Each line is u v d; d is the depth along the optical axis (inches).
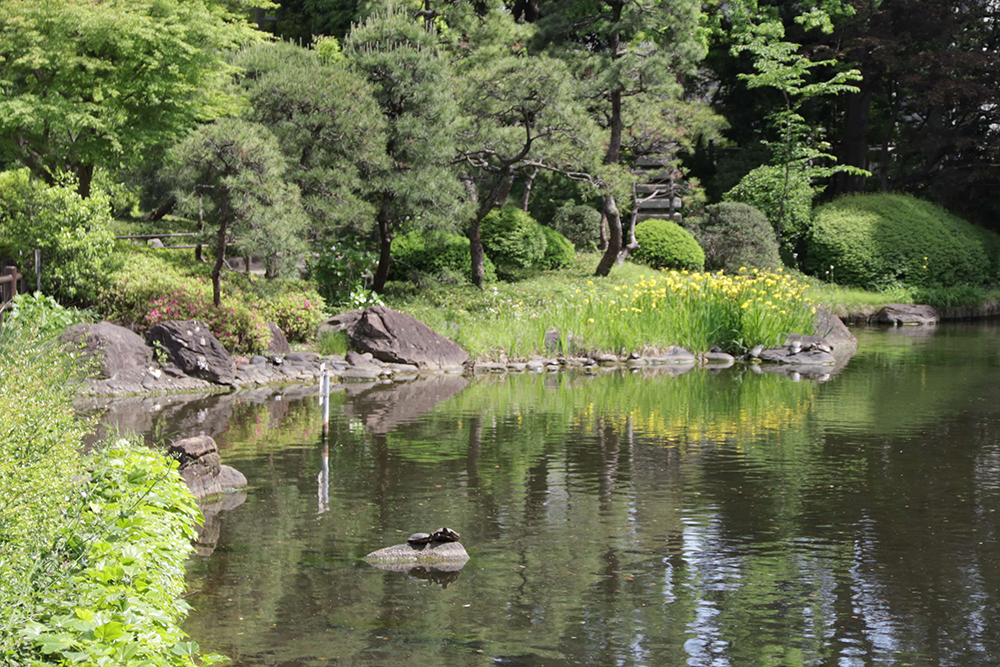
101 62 708.0
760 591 253.4
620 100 1005.8
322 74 797.9
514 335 743.7
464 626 228.4
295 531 300.5
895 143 1553.9
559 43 1026.7
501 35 1006.4
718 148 1501.0
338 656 210.5
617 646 218.4
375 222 852.0
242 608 237.3
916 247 1268.5
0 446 175.2
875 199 1339.8
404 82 819.4
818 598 248.8
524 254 1019.9
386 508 327.3
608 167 922.1
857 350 836.0
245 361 631.8
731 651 216.4
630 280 1021.2
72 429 220.2
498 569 268.5
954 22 1417.3
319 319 718.5
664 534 301.7
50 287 652.1
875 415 511.5
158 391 566.9
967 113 1453.0
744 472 383.2
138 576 194.7
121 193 936.3
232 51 887.7
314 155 792.9
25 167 781.9
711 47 1487.5
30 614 160.9
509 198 1259.8
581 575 264.4
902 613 239.0
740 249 1187.3
